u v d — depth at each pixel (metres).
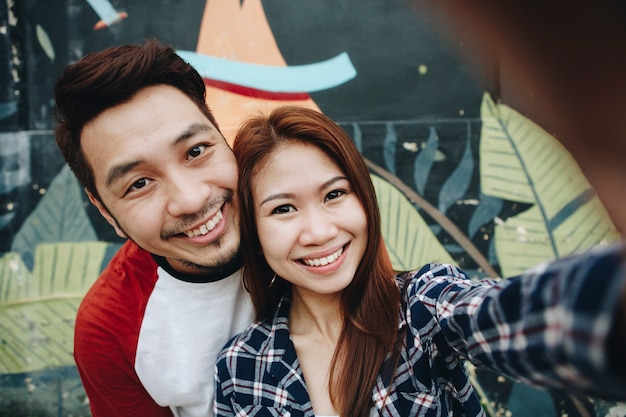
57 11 1.07
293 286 0.61
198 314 0.61
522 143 1.02
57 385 1.03
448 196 1.04
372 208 0.54
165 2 1.06
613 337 0.17
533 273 0.24
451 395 0.54
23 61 1.07
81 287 1.05
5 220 1.06
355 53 1.05
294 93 1.06
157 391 0.63
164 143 0.50
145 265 0.64
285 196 0.52
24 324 1.04
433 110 1.04
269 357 0.58
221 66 1.06
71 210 1.06
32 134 1.07
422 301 0.52
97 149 0.51
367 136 1.05
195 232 0.54
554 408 0.98
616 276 0.17
